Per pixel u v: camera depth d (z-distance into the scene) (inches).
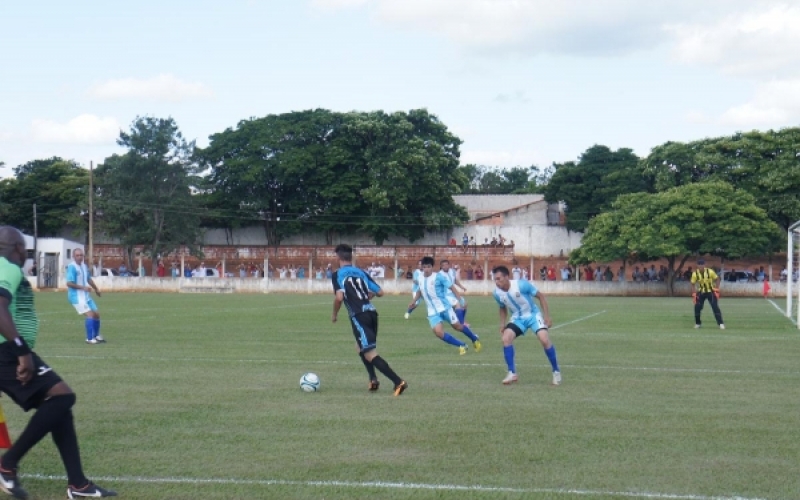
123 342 829.8
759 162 2866.6
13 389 279.4
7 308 267.4
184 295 2301.9
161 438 369.7
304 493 283.3
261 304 1713.8
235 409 442.3
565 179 3287.4
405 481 298.5
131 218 2928.2
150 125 2965.1
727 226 2522.1
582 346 811.4
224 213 3174.2
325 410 439.5
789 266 1298.0
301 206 3216.0
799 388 525.7
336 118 3221.0
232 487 290.7
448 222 3184.1
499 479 301.9
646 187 3174.2
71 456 280.8
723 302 2043.6
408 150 3134.8
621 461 329.1
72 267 810.8
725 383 547.5
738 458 335.0
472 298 2332.7
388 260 3132.4
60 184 3378.4
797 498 279.7
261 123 3253.0
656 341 869.2
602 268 3075.8
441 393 500.1
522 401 470.6
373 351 496.7
